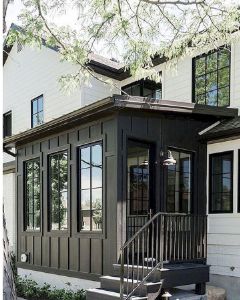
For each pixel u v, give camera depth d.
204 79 9.88
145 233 7.65
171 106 7.87
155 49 7.60
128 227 7.75
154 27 7.47
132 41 7.33
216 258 8.72
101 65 11.73
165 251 7.20
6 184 13.66
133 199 7.98
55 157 9.63
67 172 9.05
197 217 7.92
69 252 8.80
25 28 6.30
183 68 10.35
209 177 9.05
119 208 7.54
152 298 6.32
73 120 8.50
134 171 8.06
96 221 8.17
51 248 9.41
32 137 10.26
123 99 7.28
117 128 7.68
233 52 9.14
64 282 8.89
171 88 10.62
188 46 8.21
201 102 9.91
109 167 7.80
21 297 9.30
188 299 6.81
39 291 9.02
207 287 8.28
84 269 8.32
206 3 7.00
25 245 10.50
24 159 10.77
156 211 8.07
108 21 7.00
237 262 8.29
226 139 8.69
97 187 8.20
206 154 9.12
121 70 11.90
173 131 8.52
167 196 8.33
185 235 7.77
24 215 10.69
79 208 8.66
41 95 13.80
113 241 7.55
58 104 12.86
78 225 8.61
